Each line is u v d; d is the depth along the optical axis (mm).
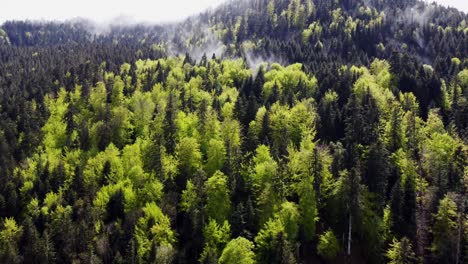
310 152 79625
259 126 104938
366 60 191250
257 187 80625
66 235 76125
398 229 73750
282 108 112500
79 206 83250
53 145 111500
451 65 160625
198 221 73375
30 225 77625
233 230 72750
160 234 71438
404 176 81188
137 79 163500
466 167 83438
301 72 151125
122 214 81812
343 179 73562
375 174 79438
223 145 92875
